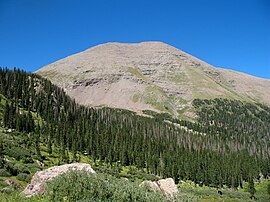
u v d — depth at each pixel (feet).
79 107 650.84
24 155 248.73
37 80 646.74
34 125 437.17
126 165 456.86
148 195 61.21
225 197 332.80
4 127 386.93
